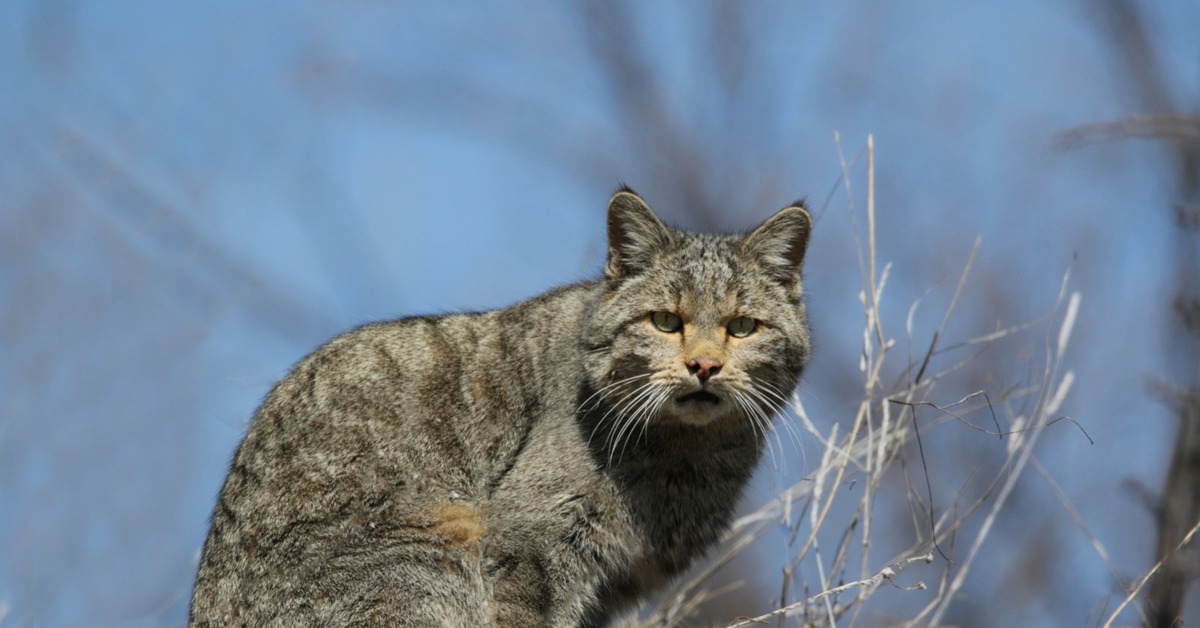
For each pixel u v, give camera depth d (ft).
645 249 45.19
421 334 45.19
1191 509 46.65
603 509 43.16
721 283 44.50
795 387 46.34
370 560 42.01
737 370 43.37
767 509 48.78
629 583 44.83
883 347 45.93
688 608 47.09
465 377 44.62
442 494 43.32
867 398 45.21
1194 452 47.21
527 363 44.78
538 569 42.60
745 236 46.70
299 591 41.91
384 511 42.68
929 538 66.18
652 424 43.80
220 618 42.52
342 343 44.93
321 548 42.16
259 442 43.57
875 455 53.42
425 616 41.81
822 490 46.44
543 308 46.01
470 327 45.83
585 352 43.86
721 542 47.03
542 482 43.01
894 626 47.98
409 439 43.42
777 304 45.37
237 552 42.70
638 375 43.83
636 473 43.65
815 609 43.14
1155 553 50.06
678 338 44.09
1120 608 42.11
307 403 43.45
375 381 43.78
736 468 45.37
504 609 42.32
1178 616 45.44
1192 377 52.37
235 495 43.29
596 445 43.32
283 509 42.42
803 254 46.21
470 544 42.88
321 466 42.65
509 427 44.47
